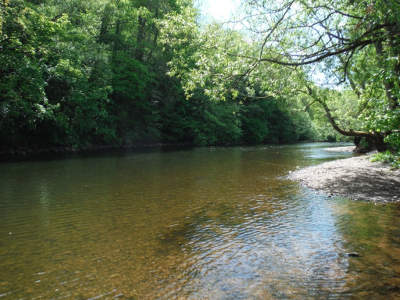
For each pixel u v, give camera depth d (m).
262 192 11.61
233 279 4.97
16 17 16.42
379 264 5.44
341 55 9.96
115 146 34.38
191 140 45.56
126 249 6.22
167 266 5.47
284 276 5.05
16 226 7.55
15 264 5.54
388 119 9.73
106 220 8.07
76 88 25.14
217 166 18.98
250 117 54.12
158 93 39.94
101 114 29.31
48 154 24.61
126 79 33.81
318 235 7.02
